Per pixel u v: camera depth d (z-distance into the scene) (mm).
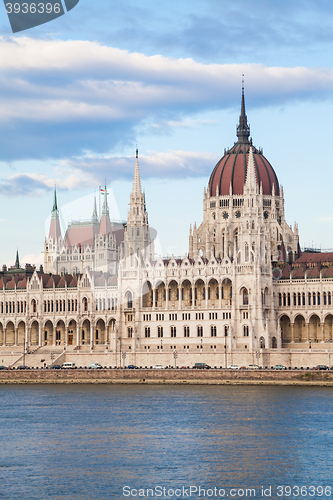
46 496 108562
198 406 184125
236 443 139750
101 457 129750
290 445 138000
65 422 164625
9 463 126250
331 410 175000
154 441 142375
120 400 199000
